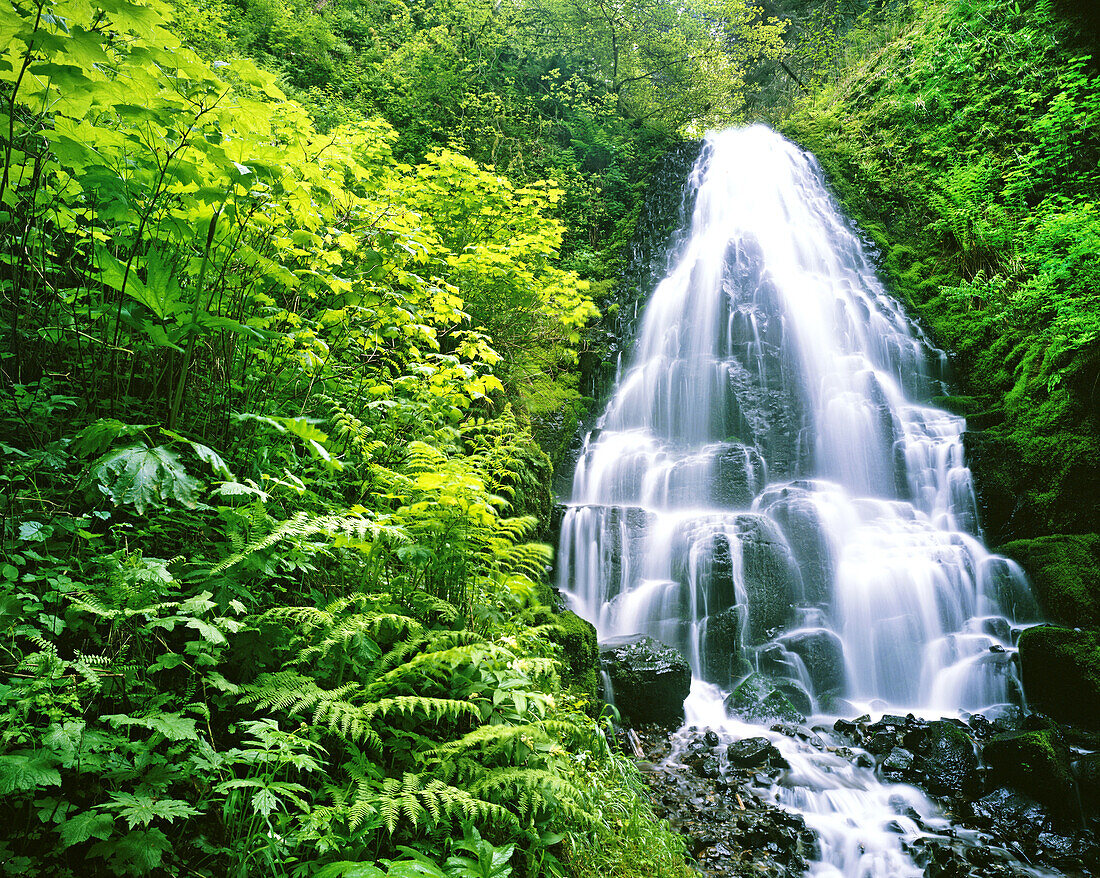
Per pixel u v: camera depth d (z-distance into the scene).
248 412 3.57
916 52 15.41
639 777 4.86
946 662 7.33
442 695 3.18
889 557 8.09
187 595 2.70
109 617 2.28
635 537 8.27
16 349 3.01
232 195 2.98
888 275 12.70
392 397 4.73
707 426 10.62
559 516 8.20
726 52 19.42
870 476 9.76
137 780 2.25
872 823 4.99
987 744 5.67
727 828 4.70
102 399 3.21
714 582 7.51
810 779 5.41
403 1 15.09
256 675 2.78
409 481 3.79
